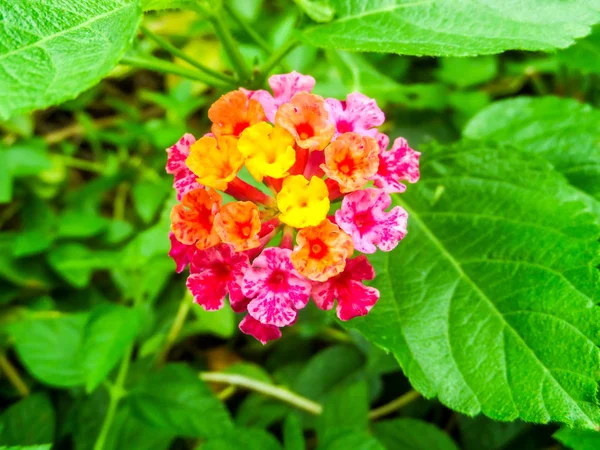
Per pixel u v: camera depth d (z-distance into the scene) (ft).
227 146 0.26
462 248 0.32
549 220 0.31
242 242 0.25
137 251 0.43
